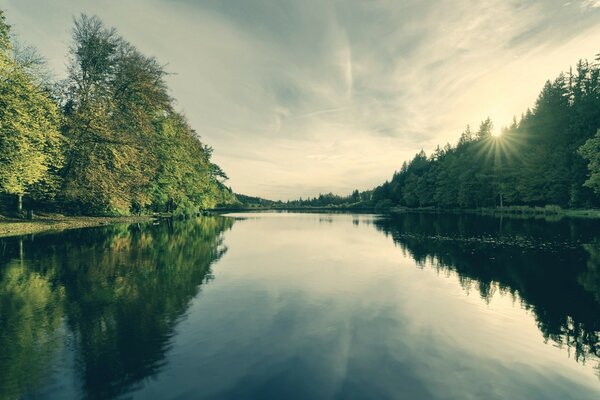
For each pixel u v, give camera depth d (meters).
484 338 6.73
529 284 11.05
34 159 22.69
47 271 11.99
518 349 6.26
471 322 7.61
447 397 4.68
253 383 4.96
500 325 7.46
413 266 13.99
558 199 54.03
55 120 25.25
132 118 33.06
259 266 13.69
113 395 4.65
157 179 41.03
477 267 13.85
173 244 19.64
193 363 5.52
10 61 21.66
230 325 7.19
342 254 17.08
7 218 27.53
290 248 19.23
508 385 5.03
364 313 8.12
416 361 5.72
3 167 21.03
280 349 6.08
